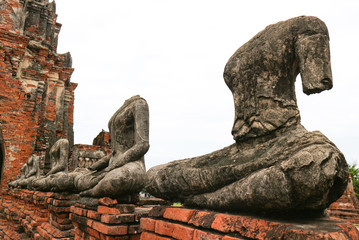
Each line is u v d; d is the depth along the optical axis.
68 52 18.64
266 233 1.73
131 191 3.59
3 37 12.33
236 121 2.52
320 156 1.67
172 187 2.62
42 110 14.07
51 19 16.67
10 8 13.55
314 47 2.11
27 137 11.90
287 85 2.32
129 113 4.12
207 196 2.30
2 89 11.78
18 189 9.11
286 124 2.22
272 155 1.97
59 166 6.16
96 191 3.59
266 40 2.38
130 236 3.30
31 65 13.52
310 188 1.65
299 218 1.90
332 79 2.08
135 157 3.81
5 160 11.32
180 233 2.32
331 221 1.84
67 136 16.22
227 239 1.90
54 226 5.05
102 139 12.58
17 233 7.51
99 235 3.39
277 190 1.72
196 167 2.54
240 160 2.24
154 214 2.79
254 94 2.38
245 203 1.95
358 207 14.08
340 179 1.81
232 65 2.62
